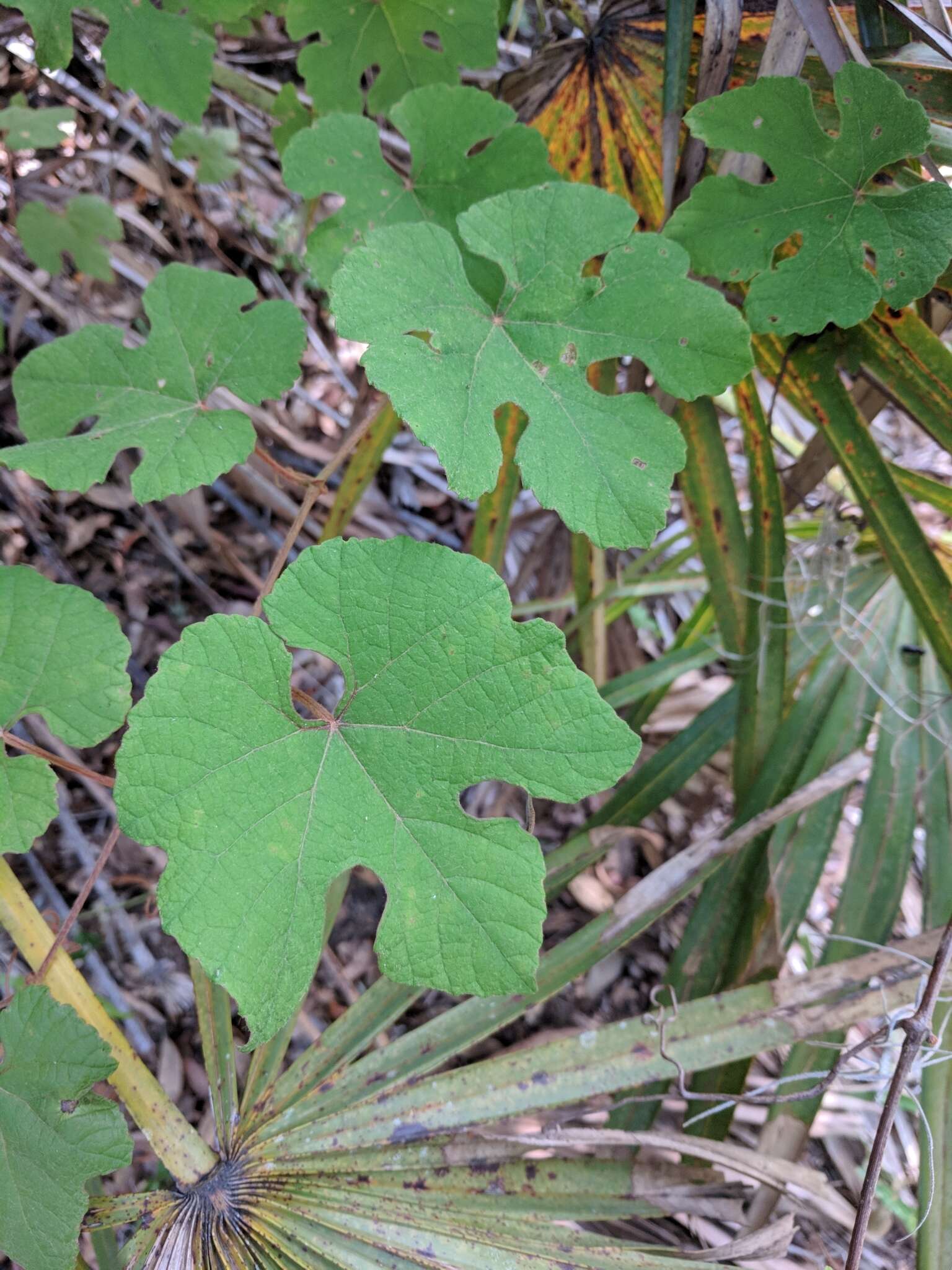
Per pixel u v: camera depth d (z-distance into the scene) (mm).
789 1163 332
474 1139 321
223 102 631
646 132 380
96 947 469
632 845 612
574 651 605
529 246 274
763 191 297
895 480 407
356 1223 294
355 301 246
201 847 222
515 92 398
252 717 233
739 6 324
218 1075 314
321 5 339
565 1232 311
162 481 281
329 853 233
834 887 612
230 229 644
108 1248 320
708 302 270
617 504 254
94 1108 248
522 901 229
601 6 374
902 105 276
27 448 283
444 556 237
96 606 271
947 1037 341
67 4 315
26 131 460
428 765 238
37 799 265
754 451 405
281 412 634
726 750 611
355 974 526
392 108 320
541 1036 526
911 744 433
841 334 355
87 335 303
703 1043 326
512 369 262
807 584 448
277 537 619
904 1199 473
